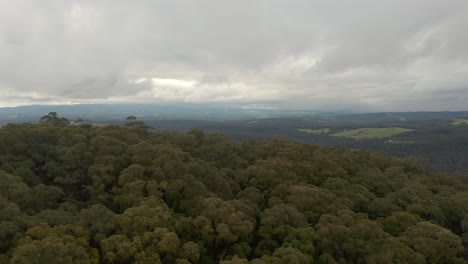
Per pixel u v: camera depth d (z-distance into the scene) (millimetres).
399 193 58250
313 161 73312
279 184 56906
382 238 37844
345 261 35250
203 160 67750
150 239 31688
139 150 55781
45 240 27094
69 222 34250
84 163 53250
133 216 34812
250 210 44969
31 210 37594
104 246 29906
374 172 72062
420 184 67562
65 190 48656
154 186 44094
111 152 55250
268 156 75938
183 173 49781
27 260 24109
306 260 31656
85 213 36000
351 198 54562
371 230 38875
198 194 46156
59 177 48812
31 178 47781
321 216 43281
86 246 30188
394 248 35875
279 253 32906
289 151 76625
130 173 47406
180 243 35625
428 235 40125
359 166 77375
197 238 37531
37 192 41062
